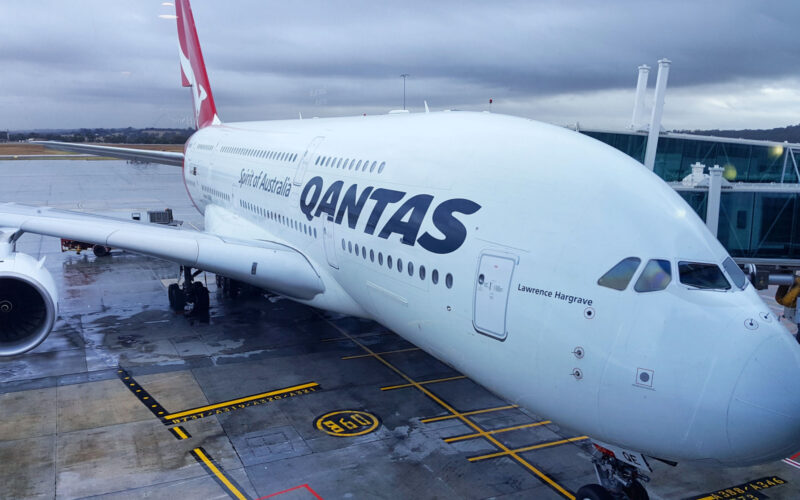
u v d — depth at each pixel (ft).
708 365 20.30
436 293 29.48
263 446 34.47
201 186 82.74
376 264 34.94
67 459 32.94
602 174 25.63
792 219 63.82
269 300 65.57
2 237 44.09
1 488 30.17
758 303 21.95
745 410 19.77
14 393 41.39
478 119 36.17
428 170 33.17
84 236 47.16
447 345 29.73
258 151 61.62
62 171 293.02
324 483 30.83
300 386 42.96
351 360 48.19
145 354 49.03
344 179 40.81
